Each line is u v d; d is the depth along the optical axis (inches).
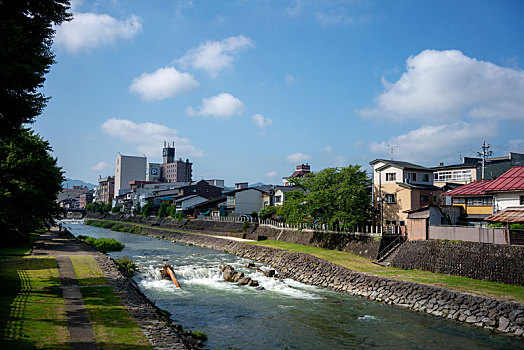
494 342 752.3
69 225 4916.3
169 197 4756.4
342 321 902.4
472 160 2645.2
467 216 1600.6
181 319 913.5
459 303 920.3
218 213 3449.8
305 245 1980.8
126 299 802.2
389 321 900.0
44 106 646.5
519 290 943.0
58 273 1025.5
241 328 853.2
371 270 1298.0
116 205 6131.9
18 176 1226.6
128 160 6815.9
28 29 626.2
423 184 1878.7
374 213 1895.9
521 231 1039.0
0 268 1053.8
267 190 3690.9
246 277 1359.5
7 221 1289.4
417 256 1305.4
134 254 2089.1
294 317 937.5
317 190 1851.6
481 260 1100.5
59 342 517.3
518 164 2508.6
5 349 469.4
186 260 1878.7
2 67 520.1
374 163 1964.8
